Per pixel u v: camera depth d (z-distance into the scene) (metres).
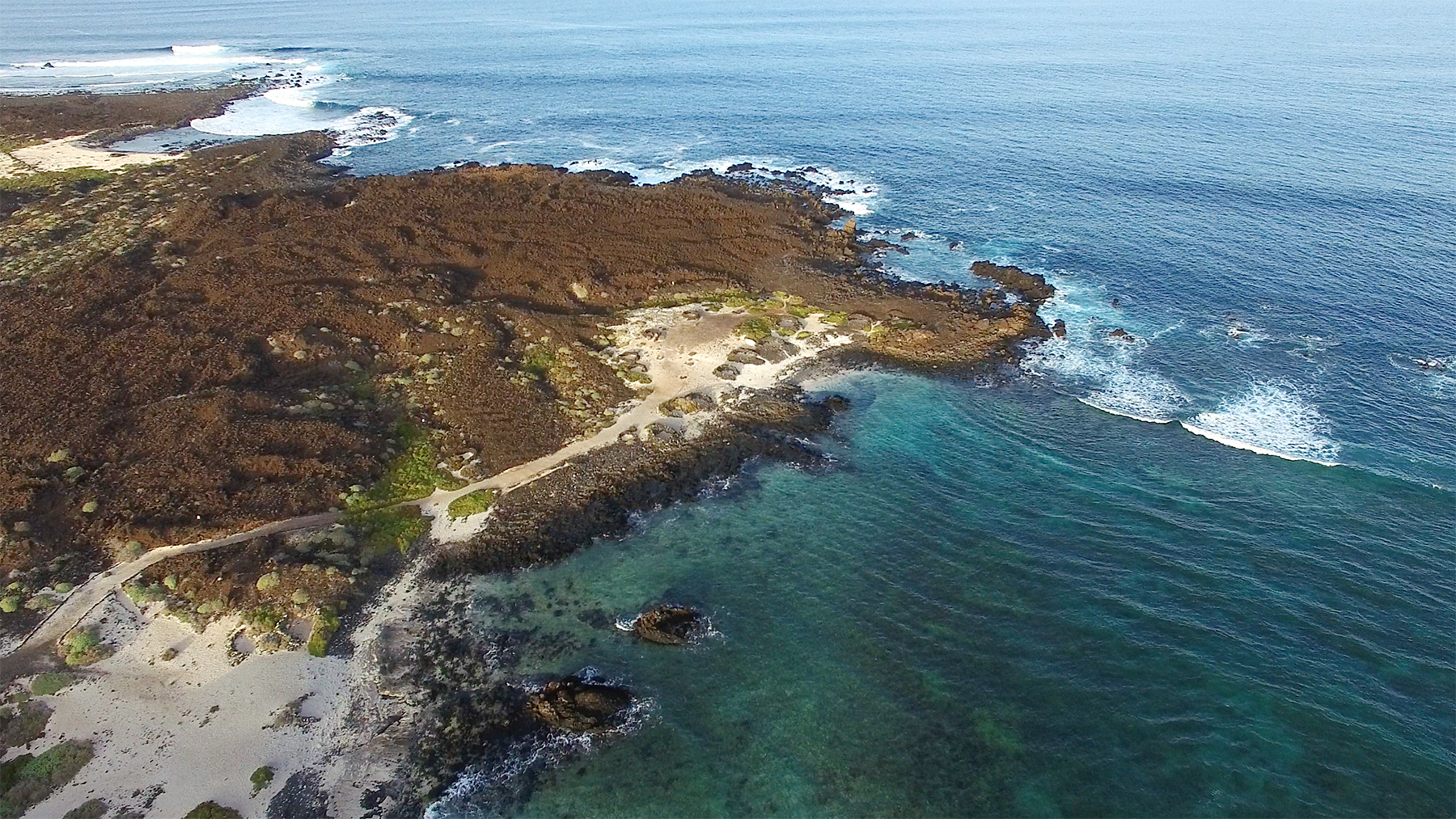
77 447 42.28
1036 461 46.88
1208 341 57.66
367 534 39.91
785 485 45.06
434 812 28.78
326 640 34.59
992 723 32.06
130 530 38.06
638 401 50.94
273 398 47.06
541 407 49.50
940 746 31.25
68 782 28.66
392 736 31.17
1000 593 37.91
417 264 64.56
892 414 51.12
